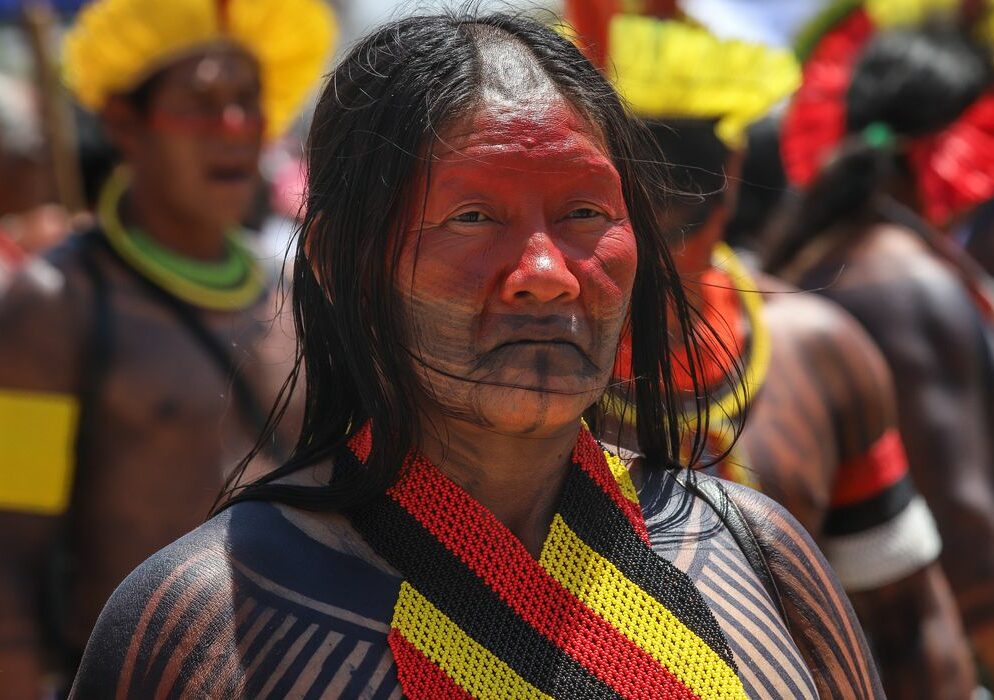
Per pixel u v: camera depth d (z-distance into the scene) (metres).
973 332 9.13
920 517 7.96
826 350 7.70
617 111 4.29
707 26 8.16
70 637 8.45
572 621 4.02
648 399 4.57
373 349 4.04
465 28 4.13
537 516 4.18
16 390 8.21
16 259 9.93
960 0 10.63
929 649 7.92
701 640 4.10
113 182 9.24
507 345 3.85
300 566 3.95
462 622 3.94
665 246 4.53
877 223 9.53
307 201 4.29
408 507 4.05
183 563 3.99
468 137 3.90
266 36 10.10
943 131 9.95
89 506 8.41
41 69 11.67
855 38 11.55
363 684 3.79
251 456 4.43
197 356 8.58
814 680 4.40
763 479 7.21
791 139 11.32
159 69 9.41
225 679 3.80
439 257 3.88
